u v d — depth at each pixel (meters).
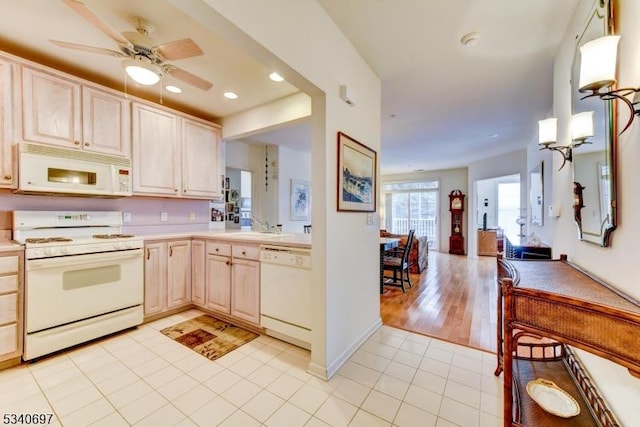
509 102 3.41
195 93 2.93
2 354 1.89
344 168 2.14
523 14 1.90
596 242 1.50
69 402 1.63
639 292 1.12
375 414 1.56
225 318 2.87
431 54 2.38
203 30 1.94
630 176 1.18
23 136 2.12
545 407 1.30
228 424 1.48
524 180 5.74
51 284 2.08
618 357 0.86
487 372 1.98
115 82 2.72
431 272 5.38
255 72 2.50
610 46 1.13
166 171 3.03
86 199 2.73
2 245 1.95
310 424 1.49
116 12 1.76
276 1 1.51
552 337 1.02
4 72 2.04
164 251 2.85
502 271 1.98
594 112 1.55
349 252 2.24
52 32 1.96
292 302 2.29
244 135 3.50
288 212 5.75
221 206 4.09
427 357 2.19
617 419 1.21
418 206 8.96
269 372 1.96
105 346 2.29
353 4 1.83
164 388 1.77
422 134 4.77
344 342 2.15
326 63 1.93
